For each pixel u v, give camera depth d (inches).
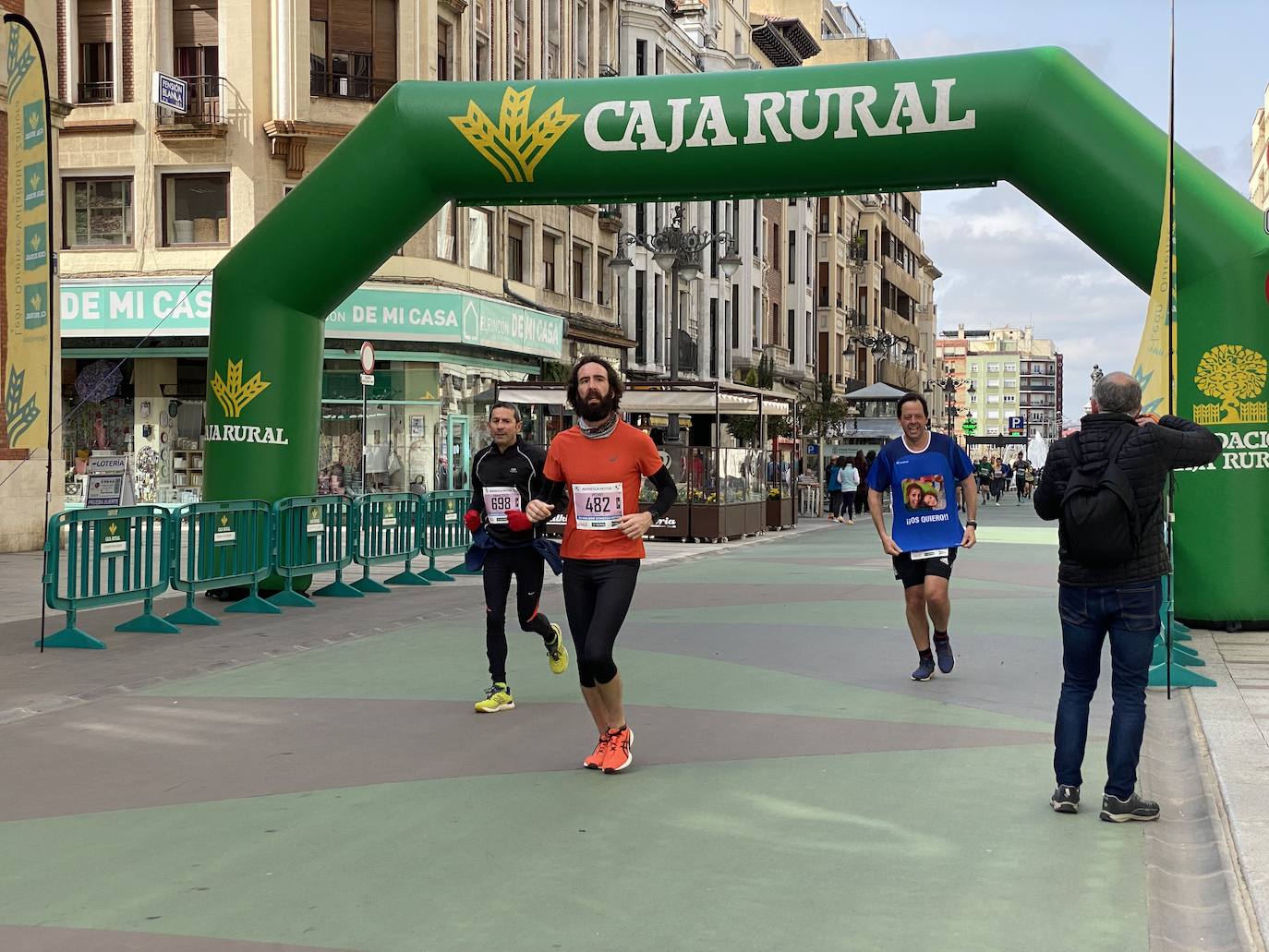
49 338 429.7
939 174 518.3
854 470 1449.3
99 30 1181.7
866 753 285.6
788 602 579.2
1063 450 238.7
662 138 524.7
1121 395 235.1
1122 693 233.9
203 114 1171.3
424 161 552.1
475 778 263.6
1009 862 208.8
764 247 2357.3
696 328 1999.3
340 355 1185.4
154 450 1189.7
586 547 270.8
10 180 441.1
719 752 287.1
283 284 576.4
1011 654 428.8
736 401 1074.1
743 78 524.7
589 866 206.2
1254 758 271.3
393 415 1224.8
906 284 3713.1
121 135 1176.2
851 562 816.3
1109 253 500.1
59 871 205.9
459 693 360.8
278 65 1170.0
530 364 1433.3
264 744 296.4
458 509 719.7
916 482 378.3
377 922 181.6
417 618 526.3
